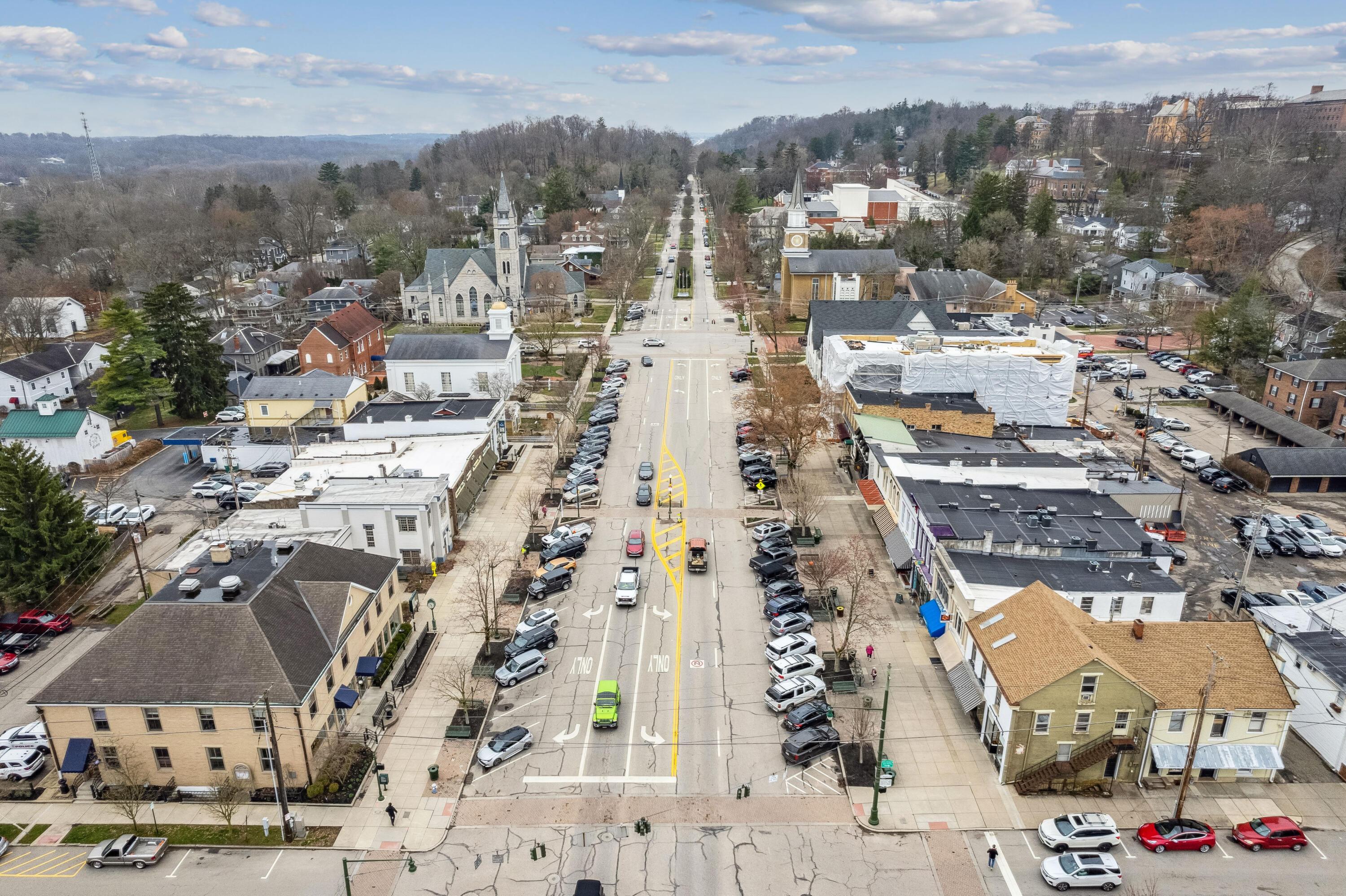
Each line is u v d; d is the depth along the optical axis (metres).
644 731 54.94
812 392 105.44
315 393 109.38
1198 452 99.50
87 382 136.75
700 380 134.88
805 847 45.69
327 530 70.19
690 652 63.44
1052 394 100.75
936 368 99.81
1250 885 42.75
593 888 41.53
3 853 45.66
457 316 174.75
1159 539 76.06
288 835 46.56
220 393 125.12
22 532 69.19
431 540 74.25
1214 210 185.50
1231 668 49.56
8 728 55.72
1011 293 165.62
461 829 47.22
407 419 98.19
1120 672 47.41
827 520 84.69
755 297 195.12
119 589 74.00
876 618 67.12
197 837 46.94
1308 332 135.62
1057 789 49.22
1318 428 109.31
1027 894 42.56
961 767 51.34
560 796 49.56
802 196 176.25
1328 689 51.56
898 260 191.38
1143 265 184.75
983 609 56.88
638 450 105.06
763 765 51.97
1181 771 49.50
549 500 90.06
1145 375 134.50
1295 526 81.88
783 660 59.34
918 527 68.69
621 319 178.62
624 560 77.38
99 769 50.78
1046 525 64.88
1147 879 43.06
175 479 100.19
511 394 121.88
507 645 63.16
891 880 43.41
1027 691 47.97
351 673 56.94
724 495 91.69
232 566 58.69
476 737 54.53
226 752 49.84
